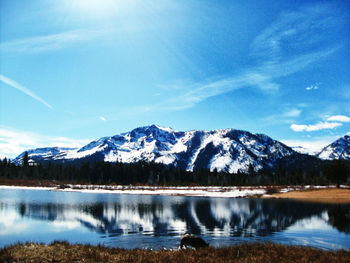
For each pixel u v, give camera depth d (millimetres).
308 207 46906
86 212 38812
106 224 28734
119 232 24141
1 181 140000
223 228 26391
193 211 41156
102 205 49125
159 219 32625
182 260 13234
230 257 14133
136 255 14328
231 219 32719
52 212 38188
